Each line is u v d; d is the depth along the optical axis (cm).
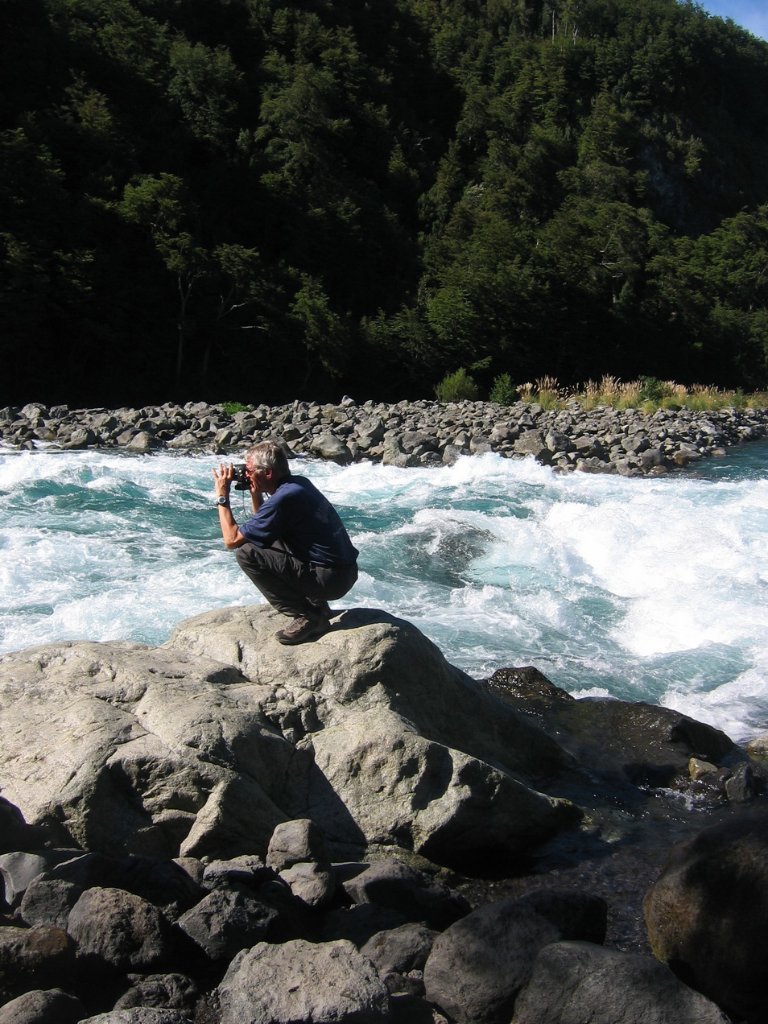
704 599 899
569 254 6159
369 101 7831
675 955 364
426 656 529
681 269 6725
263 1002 326
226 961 365
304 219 5953
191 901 392
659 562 1011
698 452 2022
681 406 2942
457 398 3703
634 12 10988
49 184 4444
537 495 1401
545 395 3023
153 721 469
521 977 340
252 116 6762
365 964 343
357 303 5978
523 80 9250
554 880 459
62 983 347
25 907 373
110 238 4806
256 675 525
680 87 10356
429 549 1055
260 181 6050
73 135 5097
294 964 341
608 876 462
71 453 1714
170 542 1055
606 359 6200
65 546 1009
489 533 1109
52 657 520
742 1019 350
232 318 4975
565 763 572
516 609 880
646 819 522
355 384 5169
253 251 4941
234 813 439
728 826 387
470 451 1848
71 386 4472
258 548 508
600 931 382
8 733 469
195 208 5084
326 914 405
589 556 1063
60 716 473
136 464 1581
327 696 507
